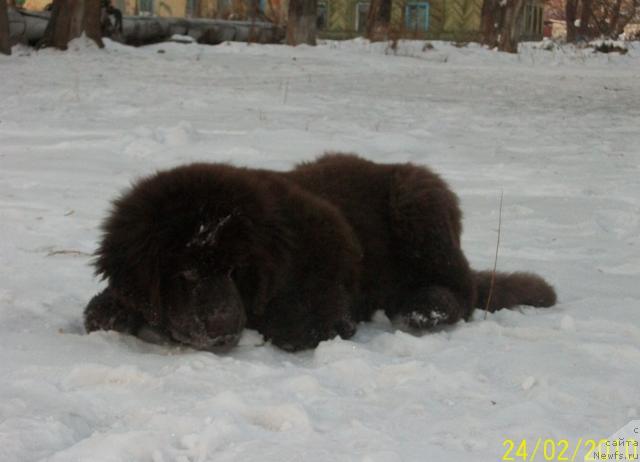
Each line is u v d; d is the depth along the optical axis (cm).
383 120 834
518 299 367
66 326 332
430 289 342
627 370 300
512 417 270
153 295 294
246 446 252
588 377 292
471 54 1986
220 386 282
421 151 667
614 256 436
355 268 330
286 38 1919
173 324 297
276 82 1173
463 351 313
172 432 257
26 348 308
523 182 570
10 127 688
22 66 1179
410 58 1816
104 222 305
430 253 345
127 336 318
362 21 2927
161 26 1720
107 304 323
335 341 314
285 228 307
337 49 1858
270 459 247
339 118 830
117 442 251
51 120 733
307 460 247
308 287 317
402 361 304
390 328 345
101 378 286
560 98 1146
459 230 356
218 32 1852
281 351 316
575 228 479
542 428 262
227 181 302
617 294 384
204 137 661
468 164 622
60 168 555
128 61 1329
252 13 1984
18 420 259
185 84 1079
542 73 1590
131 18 1675
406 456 250
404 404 276
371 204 350
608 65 1914
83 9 1398
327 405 273
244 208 299
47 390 276
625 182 575
